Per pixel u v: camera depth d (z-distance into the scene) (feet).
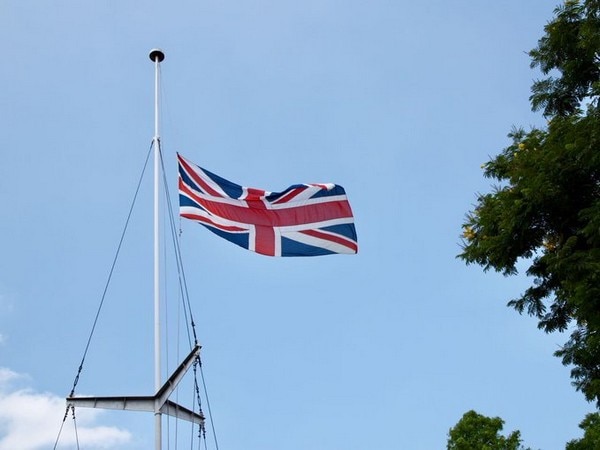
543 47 86.38
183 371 89.92
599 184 77.25
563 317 83.61
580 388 81.20
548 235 80.64
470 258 83.46
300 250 106.32
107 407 86.58
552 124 79.05
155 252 94.07
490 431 154.40
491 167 85.35
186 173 104.17
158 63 106.11
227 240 103.91
